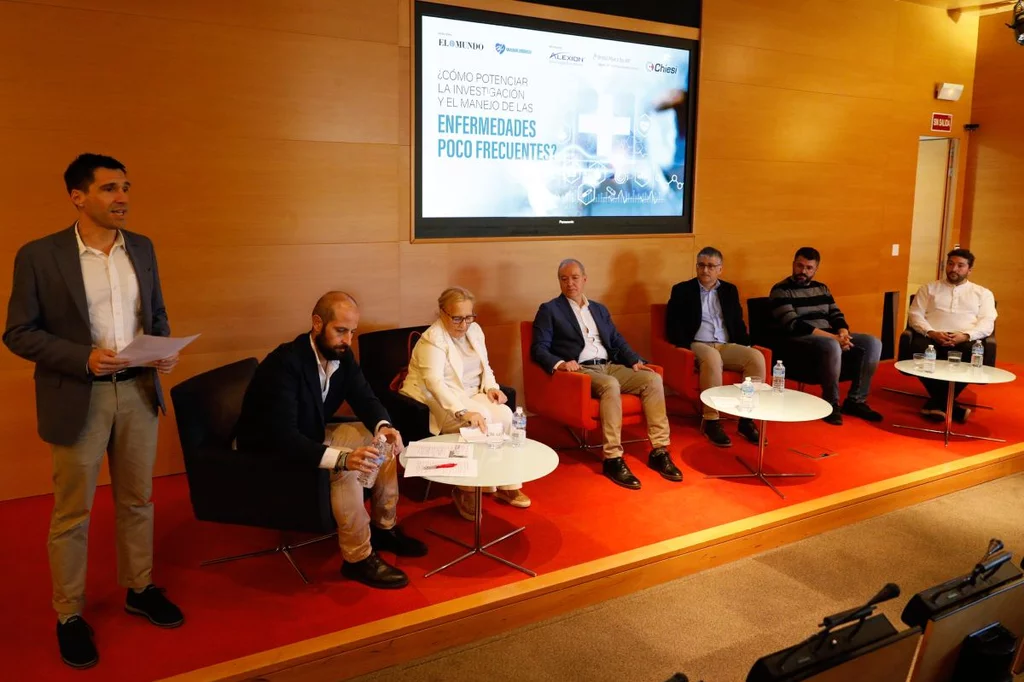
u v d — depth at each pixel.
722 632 2.77
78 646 2.38
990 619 2.02
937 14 6.73
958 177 7.38
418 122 4.43
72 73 3.50
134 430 2.51
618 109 5.10
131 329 2.48
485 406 3.59
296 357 2.76
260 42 3.91
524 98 4.75
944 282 5.42
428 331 3.61
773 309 5.28
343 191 4.25
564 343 4.32
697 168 5.49
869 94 6.37
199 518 2.79
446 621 2.65
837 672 1.68
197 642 2.48
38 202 3.51
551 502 3.68
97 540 3.22
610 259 5.23
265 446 2.75
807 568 3.29
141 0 3.60
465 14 4.47
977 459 4.36
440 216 4.59
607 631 2.78
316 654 2.43
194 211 3.86
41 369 2.37
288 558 3.02
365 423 3.08
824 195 6.25
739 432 4.75
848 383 5.99
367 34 4.20
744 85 5.62
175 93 3.74
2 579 2.88
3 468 3.62
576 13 4.82
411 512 3.55
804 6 5.83
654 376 4.12
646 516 3.51
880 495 3.86
